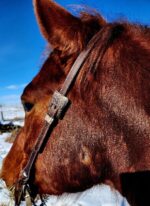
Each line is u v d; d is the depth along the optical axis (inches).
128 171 23.2
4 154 111.5
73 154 24.8
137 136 22.6
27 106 27.0
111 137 23.4
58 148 25.2
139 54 23.5
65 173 25.6
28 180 27.3
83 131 24.1
